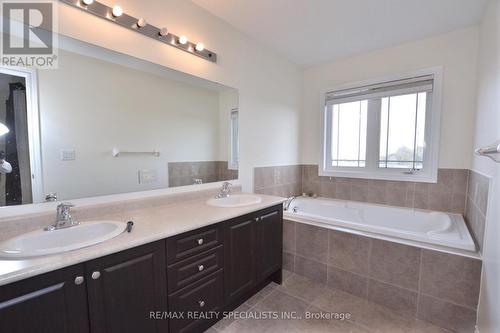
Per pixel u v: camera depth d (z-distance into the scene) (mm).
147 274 1177
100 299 1019
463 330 1575
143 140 1749
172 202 1888
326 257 2164
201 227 1419
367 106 2914
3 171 1175
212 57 2104
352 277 2025
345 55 2910
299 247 2332
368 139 2930
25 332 843
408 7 1934
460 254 1582
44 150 1304
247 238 1782
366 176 2920
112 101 1572
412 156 2648
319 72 3232
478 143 1992
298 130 3326
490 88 1693
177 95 1940
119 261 1071
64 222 1252
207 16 2051
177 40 1839
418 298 1732
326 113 3217
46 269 856
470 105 2268
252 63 2545
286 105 3082
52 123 1326
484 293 1401
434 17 2080
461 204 2365
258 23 2225
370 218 2750
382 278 1882
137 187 1727
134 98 1683
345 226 2117
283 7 1970
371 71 2818
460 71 2301
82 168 1450
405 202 2676
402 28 2270
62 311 920
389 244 1845
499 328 1084
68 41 1349
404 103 2664
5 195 1178
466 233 1854
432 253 1672
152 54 1699
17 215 1189
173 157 1938
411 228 2492
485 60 1891
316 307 1855
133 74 1664
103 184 1548
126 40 1559
